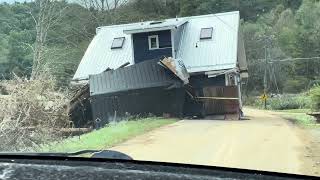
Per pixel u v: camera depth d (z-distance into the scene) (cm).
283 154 1295
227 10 7869
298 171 1055
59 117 1639
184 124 2288
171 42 3241
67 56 4472
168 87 2689
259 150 1375
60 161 206
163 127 2105
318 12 8856
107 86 2592
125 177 179
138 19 5806
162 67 2698
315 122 2514
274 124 2428
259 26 8625
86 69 3444
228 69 3241
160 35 3253
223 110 2983
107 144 1470
